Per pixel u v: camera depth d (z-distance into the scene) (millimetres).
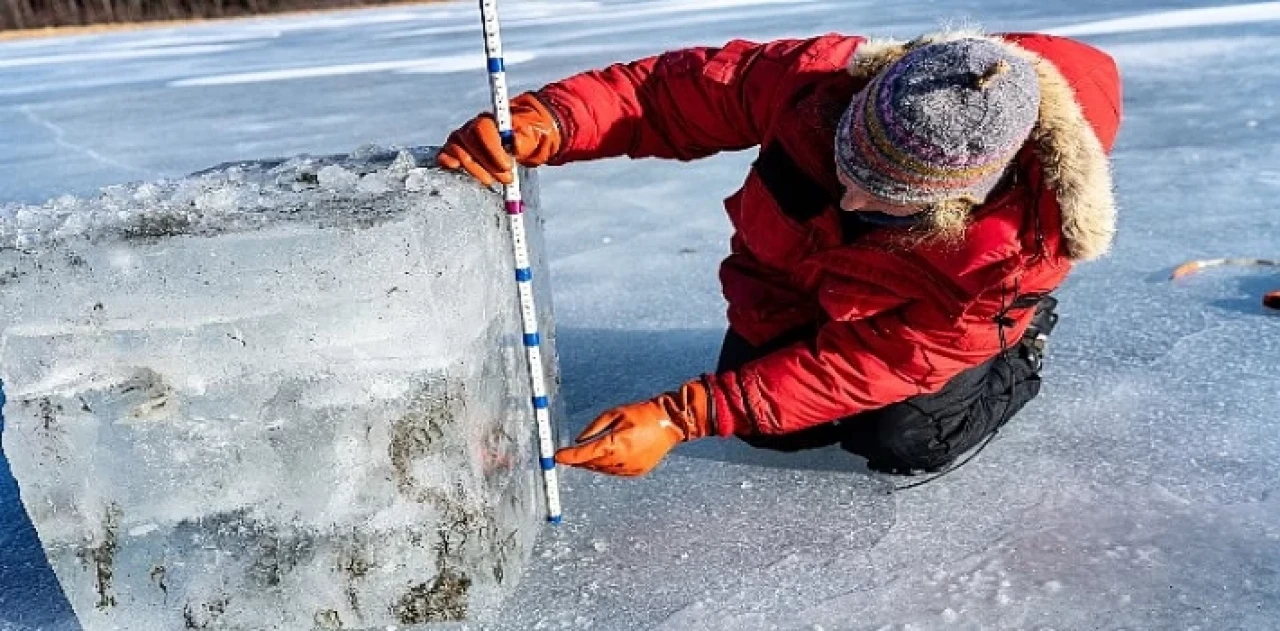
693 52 1652
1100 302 2311
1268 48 5207
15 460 1227
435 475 1245
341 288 1159
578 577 1441
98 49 12242
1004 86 1153
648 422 1447
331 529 1268
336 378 1195
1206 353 2021
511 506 1393
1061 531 1485
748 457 1746
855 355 1461
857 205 1281
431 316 1176
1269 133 3654
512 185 1377
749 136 1625
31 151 4945
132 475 1238
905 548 1473
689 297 2529
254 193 1291
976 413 1618
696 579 1427
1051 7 7859
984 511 1549
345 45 10180
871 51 1390
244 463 1235
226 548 1276
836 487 1643
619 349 2238
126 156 4703
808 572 1429
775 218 1519
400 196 1235
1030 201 1290
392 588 1306
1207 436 1717
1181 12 6906
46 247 1158
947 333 1429
